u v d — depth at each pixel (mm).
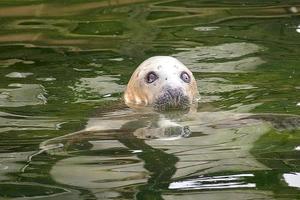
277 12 18656
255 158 9500
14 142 10664
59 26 17984
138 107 12516
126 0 20219
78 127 11359
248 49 15883
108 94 13500
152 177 8914
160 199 8164
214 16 18484
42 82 14188
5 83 14078
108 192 8445
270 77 14062
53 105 12781
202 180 8734
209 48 16031
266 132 10641
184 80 12812
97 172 9164
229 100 12703
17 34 17359
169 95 12266
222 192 8336
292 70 14438
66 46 16484
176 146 10133
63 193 8461
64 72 14773
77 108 12578
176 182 8672
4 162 9727
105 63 15312
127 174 9008
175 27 17625
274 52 15641
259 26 17484
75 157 9828
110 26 17859
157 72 12758
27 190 8609
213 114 11773
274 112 11766
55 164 9562
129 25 17906
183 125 11203
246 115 11594
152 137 10609
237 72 14430
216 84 13758
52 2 20203
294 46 16016
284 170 9016
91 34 17297
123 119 11719
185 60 15188
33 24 18156
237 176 8844
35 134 11055
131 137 10672
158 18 18422
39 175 9148
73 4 19969
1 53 16047
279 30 17156
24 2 20172
